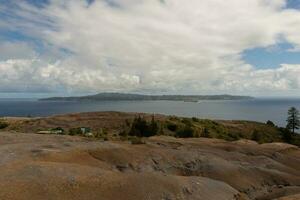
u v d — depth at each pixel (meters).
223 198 29.08
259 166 47.03
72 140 50.94
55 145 38.34
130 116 119.25
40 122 107.81
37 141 45.41
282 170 47.88
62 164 28.17
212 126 108.81
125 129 98.88
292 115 123.94
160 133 91.56
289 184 41.34
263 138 106.12
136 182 26.45
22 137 49.03
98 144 41.31
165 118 111.94
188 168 39.75
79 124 104.75
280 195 36.12
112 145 41.53
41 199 21.61
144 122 91.44
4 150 32.50
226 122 127.75
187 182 29.42
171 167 38.75
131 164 36.09
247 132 112.00
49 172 25.36
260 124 130.62
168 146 53.16
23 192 21.83
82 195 23.19
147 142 54.81
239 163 45.69
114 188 25.03
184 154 42.75
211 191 29.48
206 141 68.06
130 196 24.58
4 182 22.66
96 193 23.86
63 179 24.48
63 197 22.42
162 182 27.58
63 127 98.88
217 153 50.62
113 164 35.22
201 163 41.47
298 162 56.47
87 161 33.78
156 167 37.56
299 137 117.75
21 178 23.59
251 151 58.38
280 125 199.12
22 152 32.28
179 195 26.55
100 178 25.98
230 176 39.47
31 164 26.97
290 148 69.38
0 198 20.64
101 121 109.25
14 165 26.61
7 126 102.25
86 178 25.45
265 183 40.38
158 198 25.28
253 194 36.81
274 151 62.28
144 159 38.28
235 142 73.94
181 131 93.00
